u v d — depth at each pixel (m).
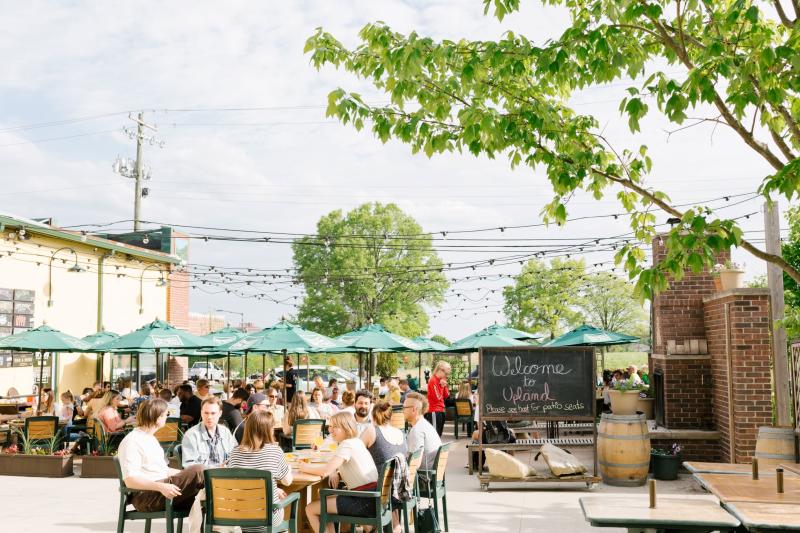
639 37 7.70
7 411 16.44
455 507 9.55
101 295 24.50
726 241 5.99
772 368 12.14
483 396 11.45
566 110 8.40
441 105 7.64
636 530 5.30
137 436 7.08
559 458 10.95
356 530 8.10
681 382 12.80
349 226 49.53
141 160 34.50
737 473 6.71
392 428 7.81
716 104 6.96
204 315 57.84
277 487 6.68
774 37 7.58
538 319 51.22
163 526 8.51
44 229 21.31
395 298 49.12
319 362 50.69
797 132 6.95
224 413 11.81
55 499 10.23
